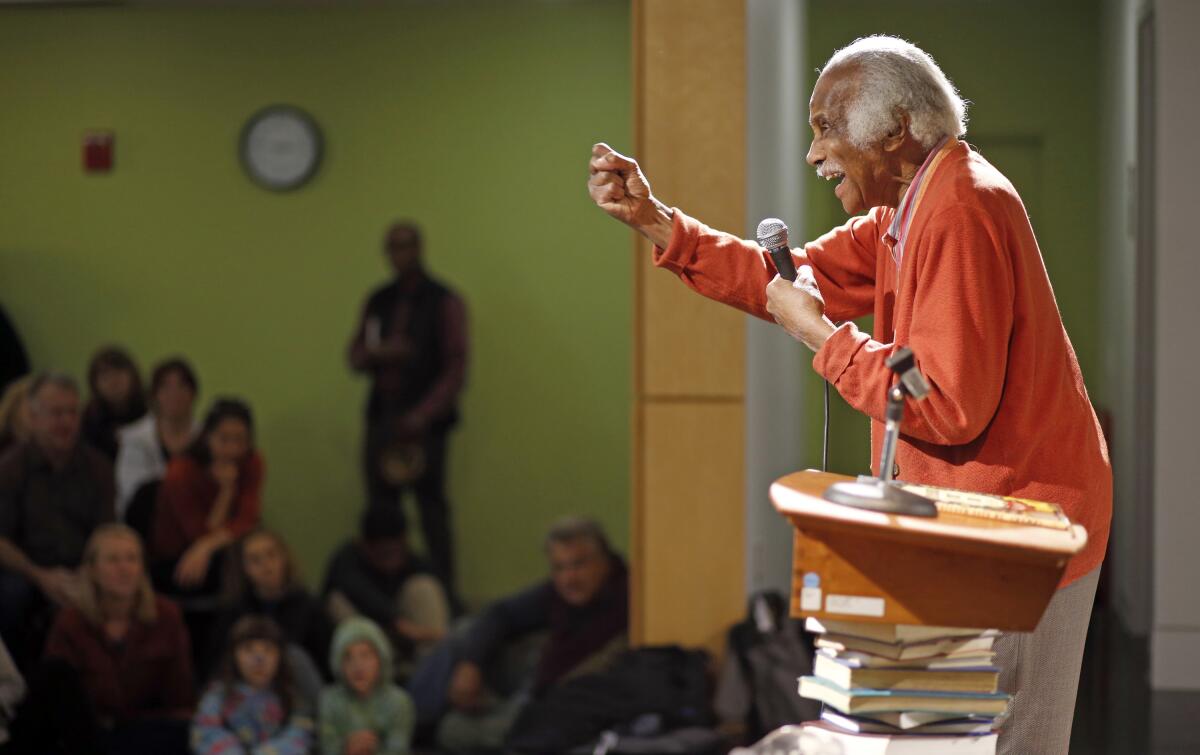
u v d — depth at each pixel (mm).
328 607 9289
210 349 11375
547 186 11211
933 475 3184
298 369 11352
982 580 2572
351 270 11312
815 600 2646
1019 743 3207
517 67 11172
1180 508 8227
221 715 7496
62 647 7805
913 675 2775
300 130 11227
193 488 9359
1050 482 3146
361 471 11289
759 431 7848
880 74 3189
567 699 7496
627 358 11273
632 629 7727
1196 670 8203
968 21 11289
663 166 7469
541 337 11297
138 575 7988
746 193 7453
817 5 11305
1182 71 8172
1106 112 10789
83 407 10711
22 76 11297
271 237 11312
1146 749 7090
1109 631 9789
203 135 11289
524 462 11344
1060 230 11391
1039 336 3135
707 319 7582
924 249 3100
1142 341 9430
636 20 7477
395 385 10516
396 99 11227
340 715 7590
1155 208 8375
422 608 9391
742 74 7418
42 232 11359
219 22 11211
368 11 11188
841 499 2707
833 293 3727
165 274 11352
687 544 7641
